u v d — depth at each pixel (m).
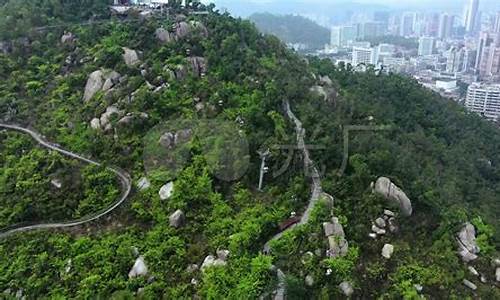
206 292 52.78
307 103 90.69
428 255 60.94
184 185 66.19
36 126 82.00
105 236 61.19
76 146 76.31
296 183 68.06
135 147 74.00
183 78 87.69
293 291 52.97
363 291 56.00
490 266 62.06
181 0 124.25
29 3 111.38
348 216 63.19
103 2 117.94
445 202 71.38
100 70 87.62
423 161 94.56
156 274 55.84
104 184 68.31
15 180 68.94
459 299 56.56
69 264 57.91
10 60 94.62
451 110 144.62
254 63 97.69
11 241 61.06
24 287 56.16
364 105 107.44
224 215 63.31
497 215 89.31
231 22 113.06
